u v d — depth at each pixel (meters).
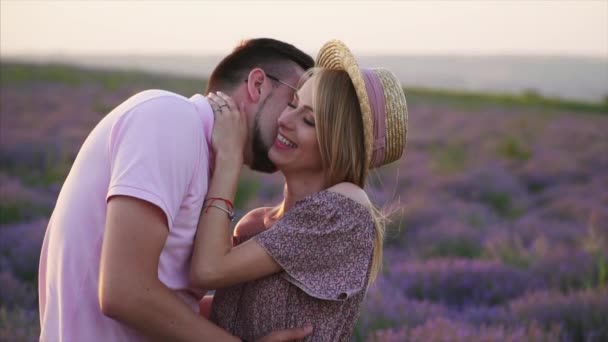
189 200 1.95
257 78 2.25
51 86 30.41
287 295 2.06
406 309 5.25
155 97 1.93
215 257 1.97
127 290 1.76
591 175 16.97
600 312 5.15
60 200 2.01
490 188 13.93
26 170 11.88
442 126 28.81
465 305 6.04
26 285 5.49
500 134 25.98
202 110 2.09
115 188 1.80
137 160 1.81
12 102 23.05
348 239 2.05
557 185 15.91
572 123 32.84
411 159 18.02
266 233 2.03
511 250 8.02
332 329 2.10
